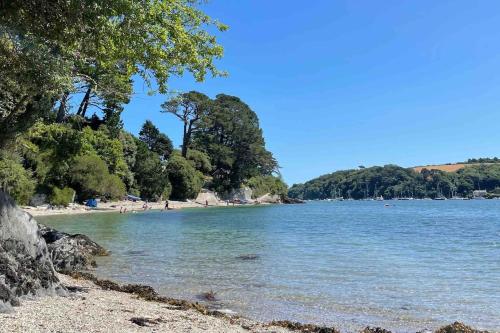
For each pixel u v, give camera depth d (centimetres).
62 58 1034
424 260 2011
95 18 857
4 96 1502
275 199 14625
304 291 1362
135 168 9031
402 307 1188
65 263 1645
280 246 2544
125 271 1677
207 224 4475
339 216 6769
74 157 6259
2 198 940
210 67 1134
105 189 6950
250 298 1270
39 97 1605
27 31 905
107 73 1483
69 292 1066
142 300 1141
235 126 12381
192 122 11288
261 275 1611
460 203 15425
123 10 866
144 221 4684
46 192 5959
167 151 11244
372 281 1515
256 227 4122
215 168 12156
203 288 1394
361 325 1032
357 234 3453
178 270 1705
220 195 12075
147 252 2216
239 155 12594
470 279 1558
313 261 1958
